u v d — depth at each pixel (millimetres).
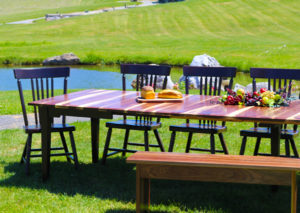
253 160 2992
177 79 14438
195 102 4109
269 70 4785
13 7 77688
